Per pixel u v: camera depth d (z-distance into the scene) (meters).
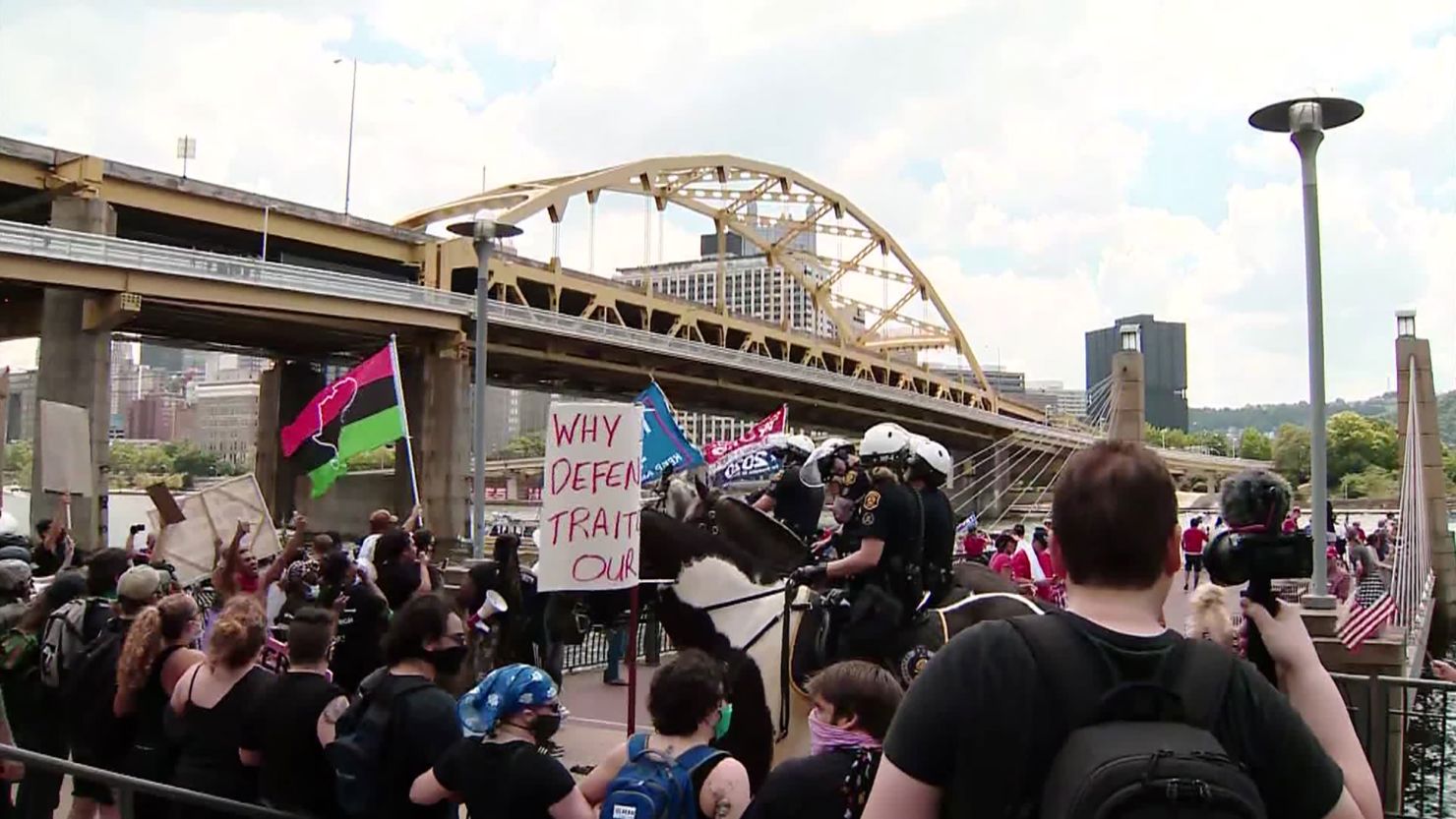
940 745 2.33
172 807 5.52
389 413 16.23
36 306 47.69
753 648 6.80
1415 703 10.38
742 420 97.06
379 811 4.69
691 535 7.14
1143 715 2.23
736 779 4.24
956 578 7.02
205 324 51.94
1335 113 13.26
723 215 101.88
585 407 6.90
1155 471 2.47
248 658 5.50
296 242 56.69
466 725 4.41
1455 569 36.69
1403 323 37.75
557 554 6.87
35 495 38.97
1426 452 37.12
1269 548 3.23
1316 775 2.31
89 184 45.28
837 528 7.27
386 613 7.69
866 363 111.44
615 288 79.25
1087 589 2.46
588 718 12.62
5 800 6.87
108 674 6.28
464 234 21.83
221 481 12.08
